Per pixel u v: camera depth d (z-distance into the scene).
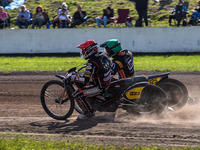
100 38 27.83
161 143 8.29
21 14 30.55
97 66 9.97
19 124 10.41
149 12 38.28
